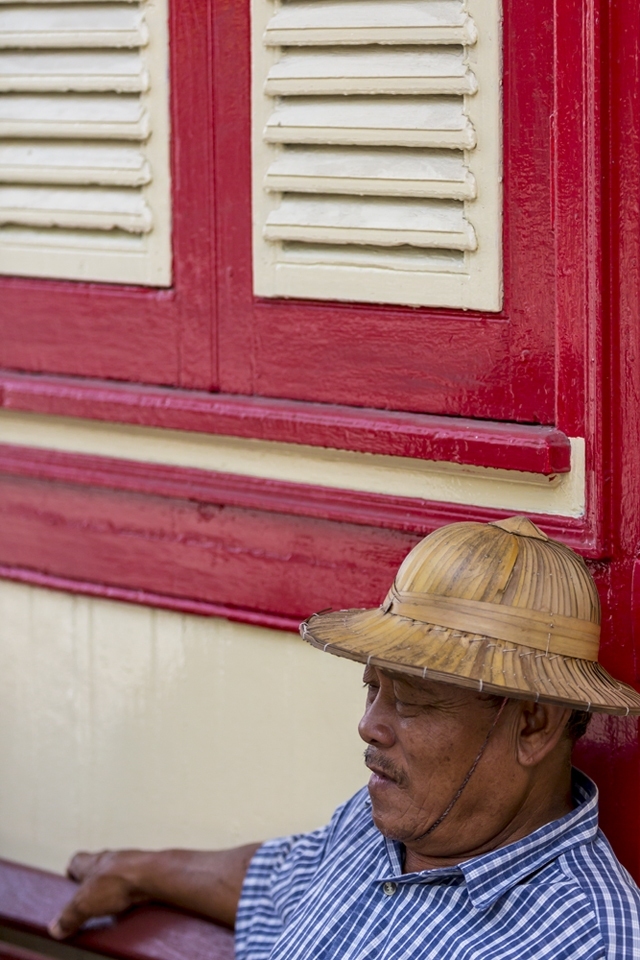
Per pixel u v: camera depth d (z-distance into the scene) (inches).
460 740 79.6
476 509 93.0
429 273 92.9
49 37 106.1
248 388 103.4
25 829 122.4
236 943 100.0
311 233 96.6
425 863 85.0
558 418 88.9
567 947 76.1
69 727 118.5
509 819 81.9
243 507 104.4
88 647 116.1
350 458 98.0
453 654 76.1
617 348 86.7
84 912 109.1
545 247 88.5
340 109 94.1
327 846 96.7
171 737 112.6
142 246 106.5
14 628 120.4
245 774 109.0
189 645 110.1
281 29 94.9
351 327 97.5
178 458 107.3
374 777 83.2
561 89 85.1
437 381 94.5
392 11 90.7
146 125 103.6
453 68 89.0
